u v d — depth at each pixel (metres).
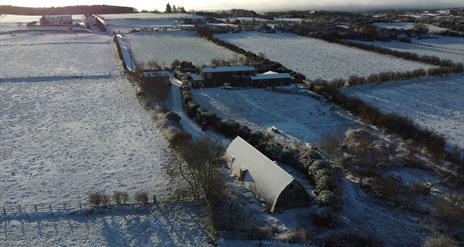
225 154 43.12
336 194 35.06
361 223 33.03
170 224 32.78
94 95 68.81
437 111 60.75
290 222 33.06
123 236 31.25
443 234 31.61
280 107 62.56
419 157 44.94
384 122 53.31
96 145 48.19
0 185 38.56
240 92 70.50
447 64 91.31
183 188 37.78
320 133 52.16
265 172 36.66
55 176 40.53
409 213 34.50
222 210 34.09
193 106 57.66
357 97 66.38
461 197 35.78
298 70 87.00
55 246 29.92
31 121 56.12
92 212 34.25
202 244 30.39
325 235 31.11
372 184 38.56
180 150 42.59
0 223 32.53
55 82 77.12
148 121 56.34
